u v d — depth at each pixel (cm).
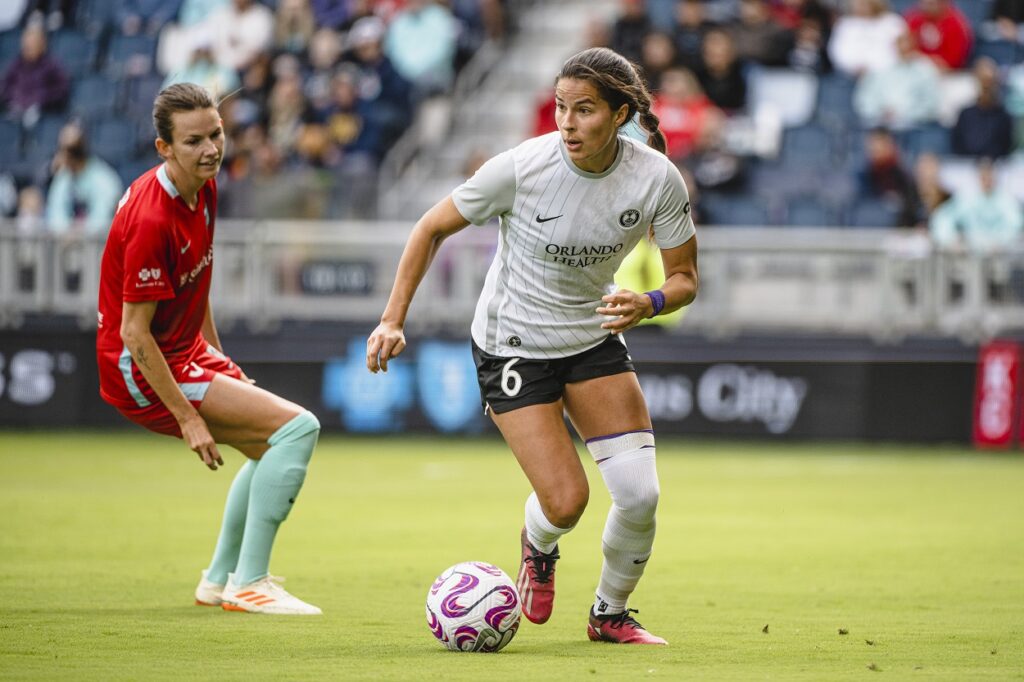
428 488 4244
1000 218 5803
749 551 3045
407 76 6875
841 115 6500
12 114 7056
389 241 5703
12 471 4553
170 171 2105
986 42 6788
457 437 5747
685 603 2366
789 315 5566
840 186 6147
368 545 3088
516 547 3062
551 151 1847
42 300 5825
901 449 5531
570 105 1762
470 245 5688
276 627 2041
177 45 7125
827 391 5581
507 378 1894
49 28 7475
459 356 5719
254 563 2200
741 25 6569
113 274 2141
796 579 2653
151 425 2217
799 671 1714
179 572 2633
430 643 1912
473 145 6906
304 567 2753
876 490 4275
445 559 2873
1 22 7731
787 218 5944
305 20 6956
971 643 1955
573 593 2494
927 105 6500
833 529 3428
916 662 1794
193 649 1841
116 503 3788
